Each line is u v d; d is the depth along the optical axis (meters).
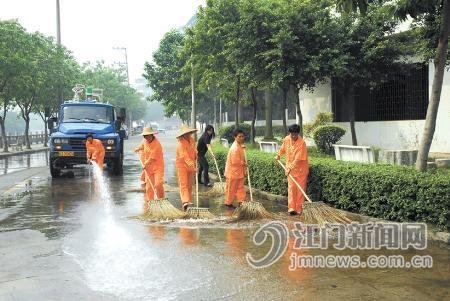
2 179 16.02
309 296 4.50
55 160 15.62
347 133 18.55
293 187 8.68
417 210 6.96
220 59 20.09
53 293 4.68
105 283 4.95
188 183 9.46
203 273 5.22
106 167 19.77
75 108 17.22
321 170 9.18
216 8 19.41
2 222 8.31
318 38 13.12
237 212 8.27
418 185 6.90
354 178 8.20
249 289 4.70
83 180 15.05
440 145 14.49
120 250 6.25
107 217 8.65
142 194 11.69
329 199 9.01
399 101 16.30
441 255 5.83
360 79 14.17
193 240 6.75
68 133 15.71
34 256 6.02
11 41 28.31
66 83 37.75
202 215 8.27
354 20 13.73
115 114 17.95
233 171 9.56
